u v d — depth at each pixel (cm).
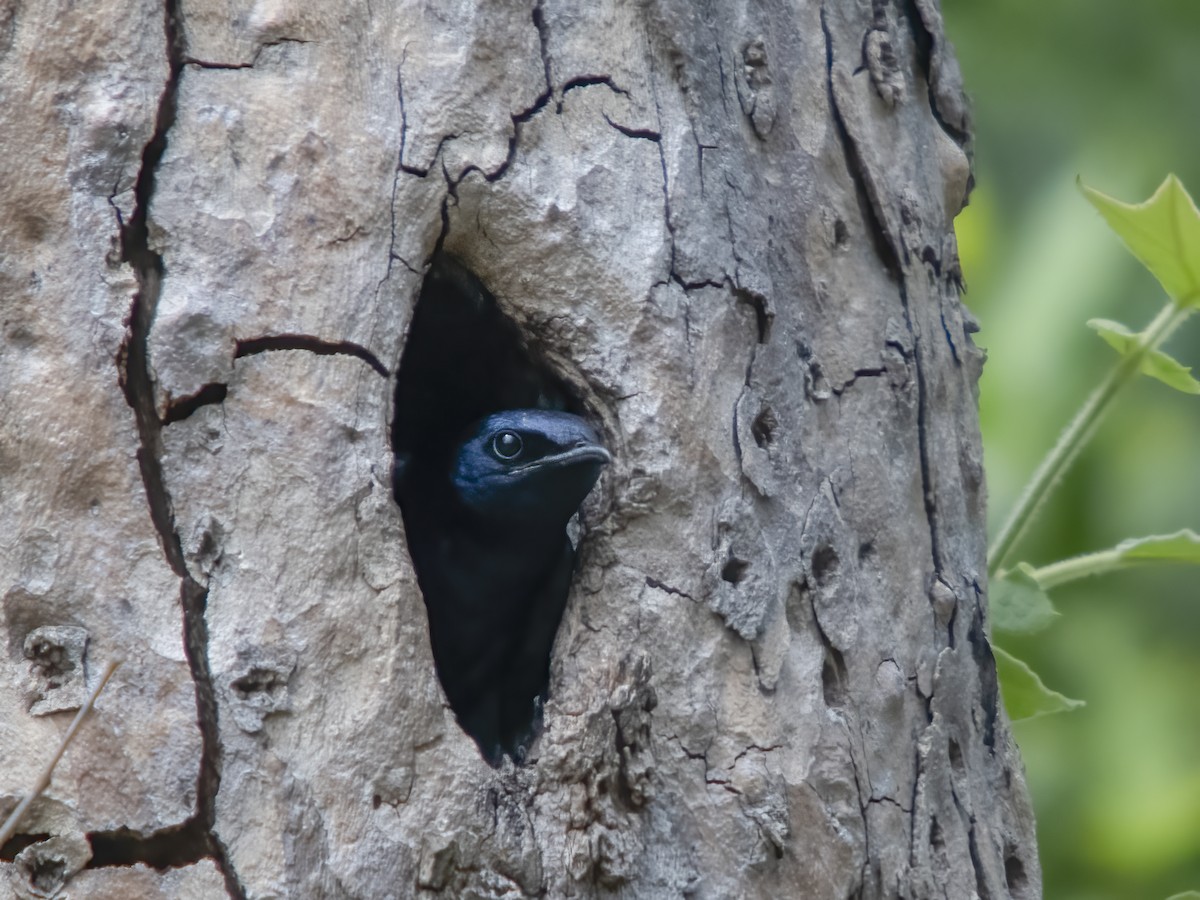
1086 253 1416
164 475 729
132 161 752
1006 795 952
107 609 716
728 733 808
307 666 726
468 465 872
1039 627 1032
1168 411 1423
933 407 945
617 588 807
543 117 827
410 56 802
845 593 859
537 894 751
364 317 766
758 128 886
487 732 895
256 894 699
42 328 734
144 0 768
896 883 847
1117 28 1560
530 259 818
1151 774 1370
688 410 821
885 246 931
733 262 848
